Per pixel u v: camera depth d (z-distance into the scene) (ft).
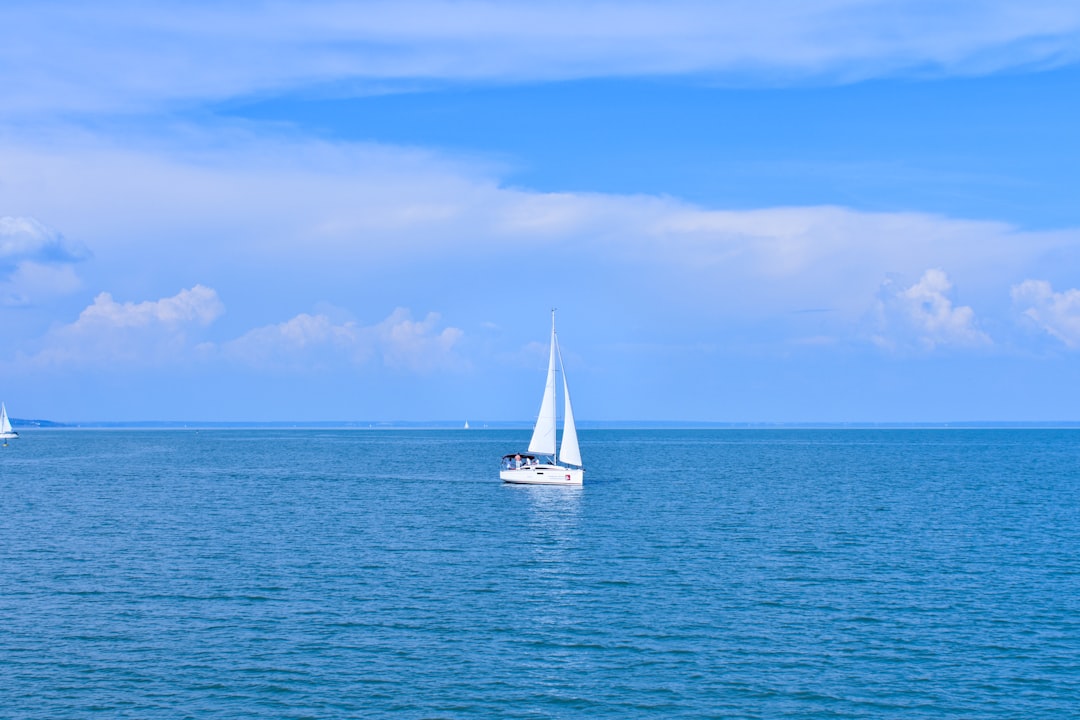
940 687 101.30
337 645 115.24
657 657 111.24
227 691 99.09
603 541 197.36
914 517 241.14
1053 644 116.37
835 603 137.39
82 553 179.42
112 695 97.76
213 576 156.04
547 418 331.77
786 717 93.20
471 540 198.49
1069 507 266.57
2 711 93.09
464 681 102.68
